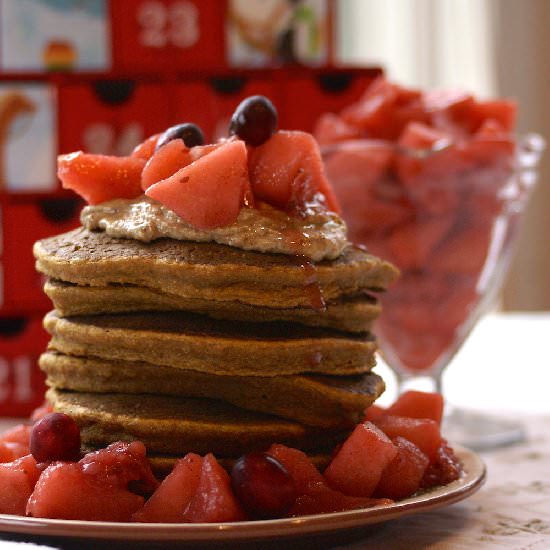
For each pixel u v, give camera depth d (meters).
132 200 0.62
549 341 1.19
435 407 0.67
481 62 1.94
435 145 0.78
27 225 0.89
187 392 0.61
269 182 0.61
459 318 0.80
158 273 0.60
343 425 0.61
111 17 0.91
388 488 0.60
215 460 0.58
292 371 0.60
